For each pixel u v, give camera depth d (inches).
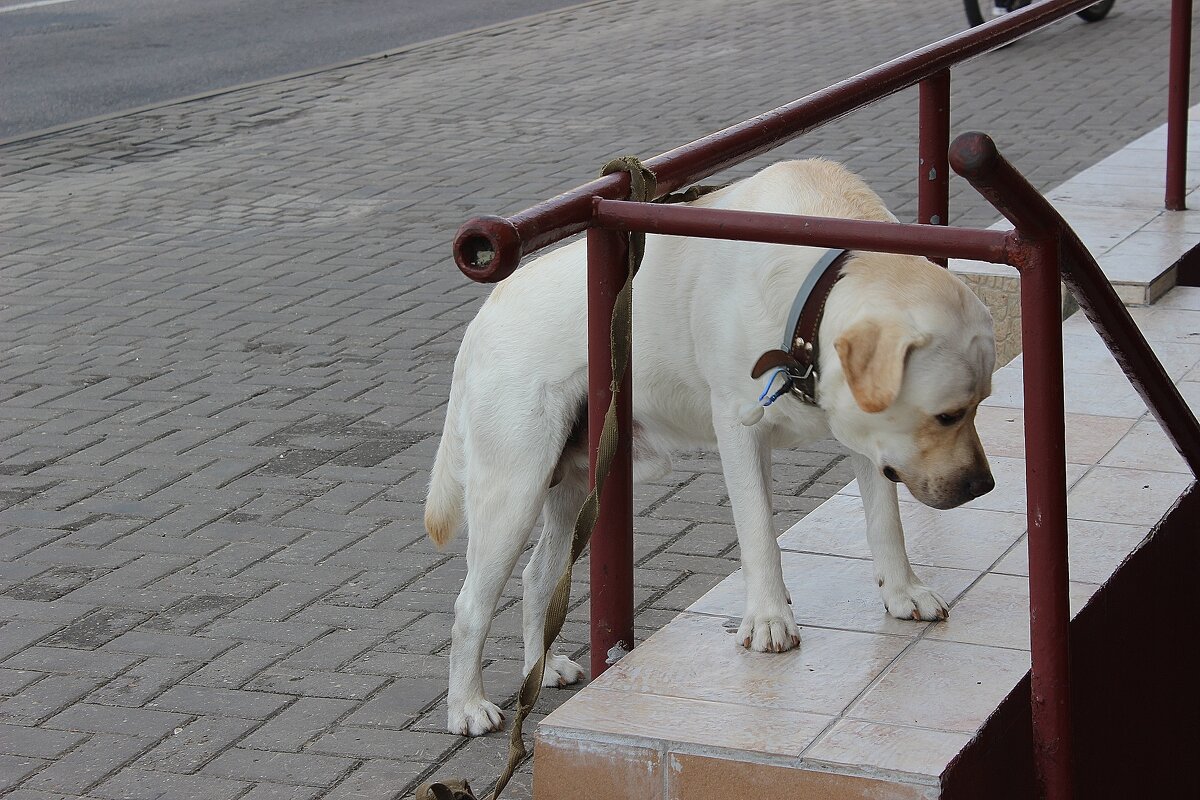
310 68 558.3
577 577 189.6
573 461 145.8
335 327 288.4
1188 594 160.4
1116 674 139.7
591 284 109.0
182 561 193.8
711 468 223.9
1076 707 129.8
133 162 427.2
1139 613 144.3
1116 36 552.7
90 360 273.3
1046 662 103.1
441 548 156.9
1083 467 162.2
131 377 264.1
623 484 114.9
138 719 154.7
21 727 153.5
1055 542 100.9
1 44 602.5
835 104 133.0
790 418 120.4
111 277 324.2
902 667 117.1
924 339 107.3
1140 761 149.9
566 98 492.7
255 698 158.9
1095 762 136.6
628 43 589.6
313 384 259.0
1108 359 199.6
